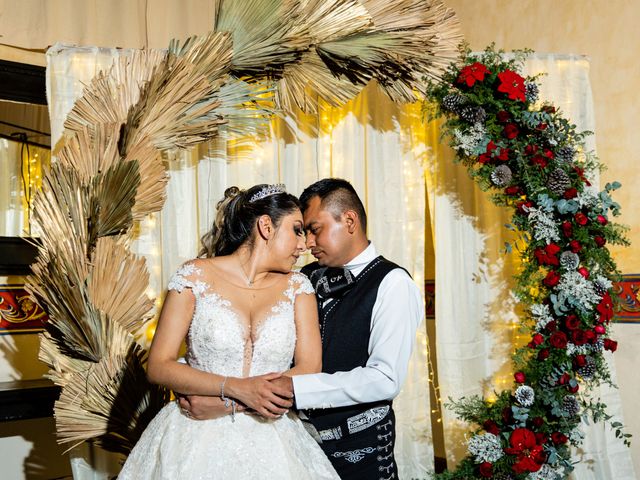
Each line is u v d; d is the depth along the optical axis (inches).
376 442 107.9
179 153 137.3
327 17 127.6
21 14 142.4
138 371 116.7
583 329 136.8
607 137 165.9
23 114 181.2
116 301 117.1
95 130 119.8
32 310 152.9
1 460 145.3
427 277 201.5
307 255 146.8
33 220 116.4
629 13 161.3
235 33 126.7
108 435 117.0
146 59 127.0
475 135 140.8
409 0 132.5
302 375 96.9
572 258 135.6
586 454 151.5
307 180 149.6
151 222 135.2
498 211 158.7
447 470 140.9
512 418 135.1
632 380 159.0
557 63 159.3
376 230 153.0
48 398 136.2
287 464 90.0
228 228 99.0
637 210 159.9
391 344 105.7
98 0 153.7
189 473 85.9
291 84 135.3
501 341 157.0
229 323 91.8
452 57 141.8
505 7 186.7
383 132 154.4
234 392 89.3
